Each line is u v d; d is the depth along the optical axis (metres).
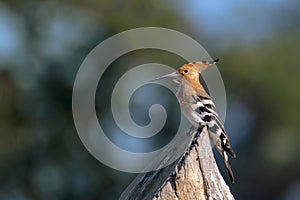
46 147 22.19
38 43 22.47
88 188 21.64
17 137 22.52
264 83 27.67
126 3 23.28
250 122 28.22
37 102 22.30
